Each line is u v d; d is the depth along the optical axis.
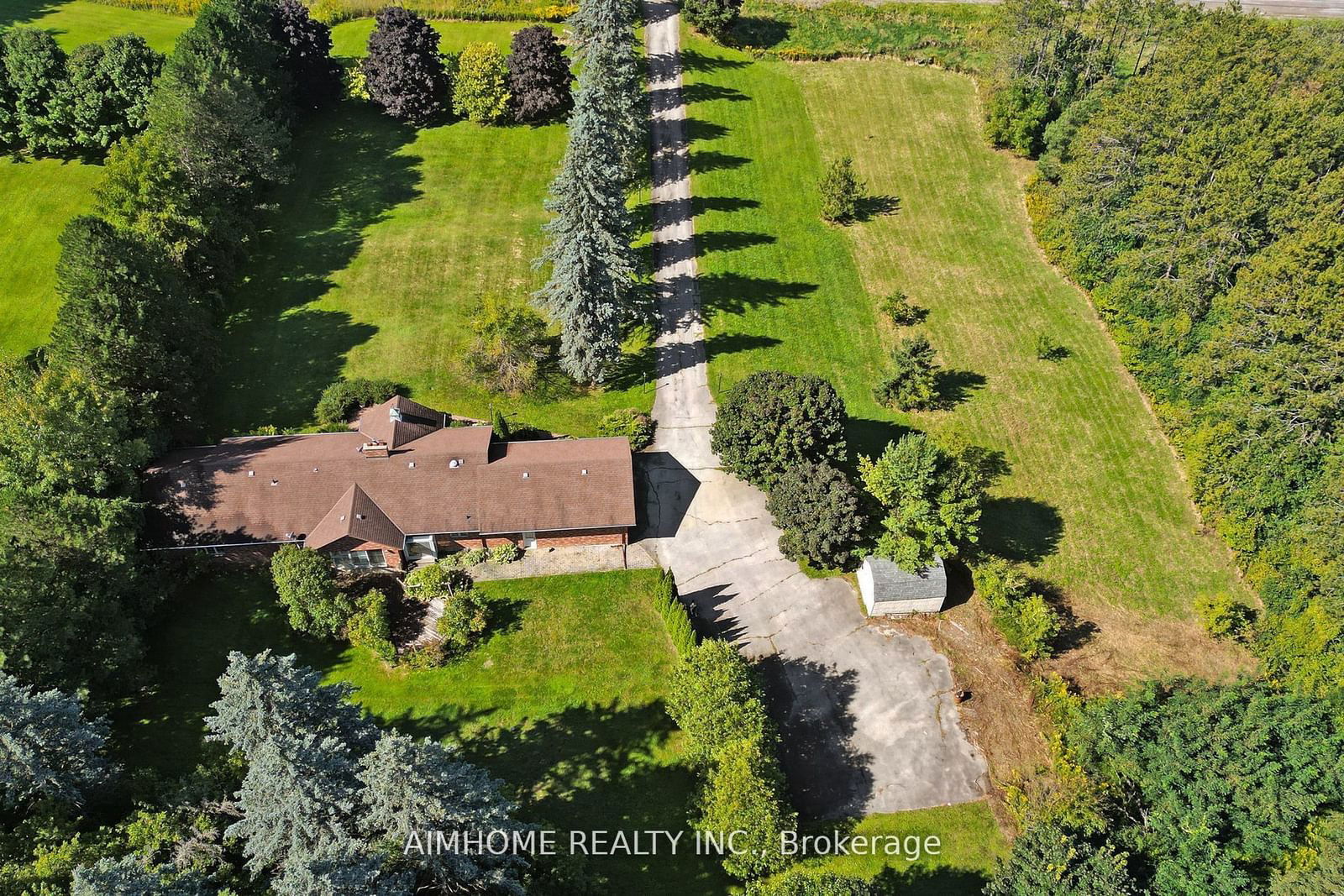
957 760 47.16
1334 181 59.19
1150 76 73.56
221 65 70.19
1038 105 85.50
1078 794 42.94
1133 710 44.88
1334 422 54.56
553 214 77.56
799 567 55.44
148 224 61.09
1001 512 59.84
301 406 61.44
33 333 63.53
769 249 76.88
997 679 50.72
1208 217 63.72
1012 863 39.59
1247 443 57.81
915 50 98.75
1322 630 48.56
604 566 54.47
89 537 44.41
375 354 65.38
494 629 50.91
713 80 94.00
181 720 45.59
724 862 41.16
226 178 68.94
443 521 52.62
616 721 47.59
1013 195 83.94
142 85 75.19
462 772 34.34
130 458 48.16
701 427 62.88
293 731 35.00
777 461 55.56
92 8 95.06
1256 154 62.41
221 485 51.91
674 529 56.88
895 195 83.25
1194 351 65.56
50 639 41.47
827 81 95.31
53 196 73.38
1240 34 74.44
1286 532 55.22
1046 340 69.19
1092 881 37.44
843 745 47.56
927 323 71.94
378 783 32.72
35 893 32.28
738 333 69.81
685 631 48.72
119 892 29.92
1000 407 66.12
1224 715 43.19
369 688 48.28
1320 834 40.91
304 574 48.56
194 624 49.75
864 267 76.25
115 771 39.03
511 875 36.50
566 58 89.06
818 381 57.19
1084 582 56.50
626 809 44.38
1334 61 73.69
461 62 83.75
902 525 51.12
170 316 55.34
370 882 32.47
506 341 62.88
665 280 73.56
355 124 85.75
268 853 33.75
